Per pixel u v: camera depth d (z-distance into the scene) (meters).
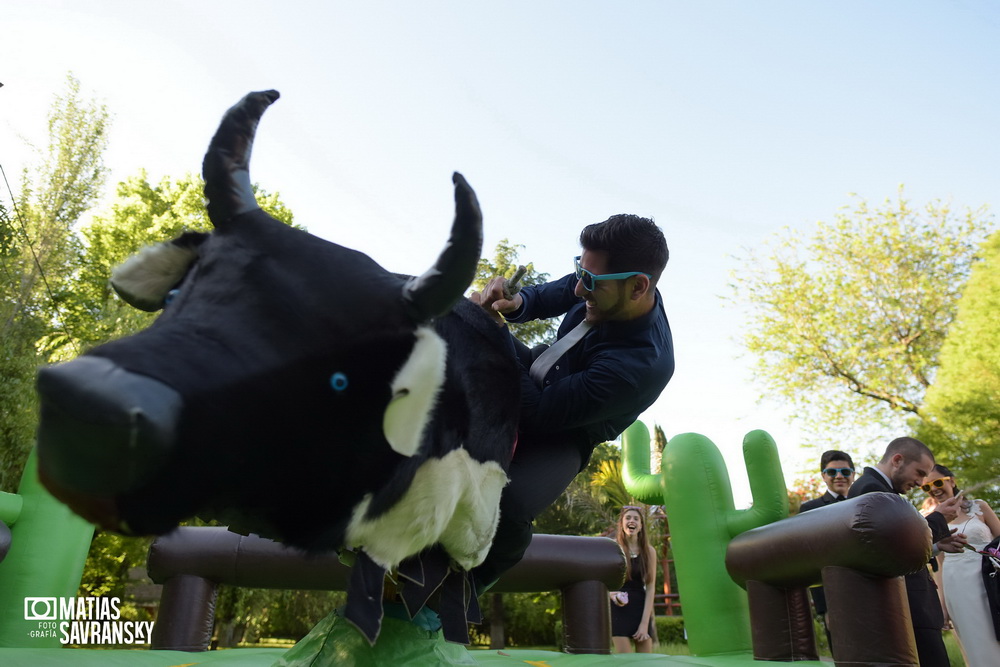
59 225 16.91
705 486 6.25
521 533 2.41
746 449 6.14
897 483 5.16
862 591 3.38
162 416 1.26
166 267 1.85
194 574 4.57
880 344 20.95
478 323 2.14
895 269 21.12
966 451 17.44
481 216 1.58
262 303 1.55
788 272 21.66
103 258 21.59
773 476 6.01
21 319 14.30
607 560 4.59
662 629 16.38
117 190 23.06
